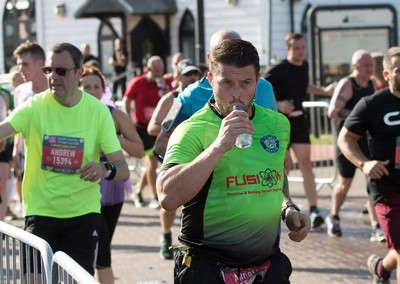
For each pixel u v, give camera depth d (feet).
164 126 20.47
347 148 24.62
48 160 21.08
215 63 14.73
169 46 103.30
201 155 14.29
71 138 21.16
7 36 115.44
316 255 33.40
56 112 21.18
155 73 46.39
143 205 46.34
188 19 101.76
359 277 29.66
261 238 15.52
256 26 99.35
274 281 15.79
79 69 21.20
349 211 43.50
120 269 31.32
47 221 21.11
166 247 32.96
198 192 15.05
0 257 19.13
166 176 14.56
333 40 77.10
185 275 15.55
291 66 38.27
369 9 75.97
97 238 21.74
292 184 53.36
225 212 15.25
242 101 14.71
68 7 110.83
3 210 33.47
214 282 15.43
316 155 57.11
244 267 15.58
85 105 21.38
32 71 28.27
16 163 32.04
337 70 77.30
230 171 15.17
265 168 15.39
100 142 21.54
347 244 35.45
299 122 38.27
